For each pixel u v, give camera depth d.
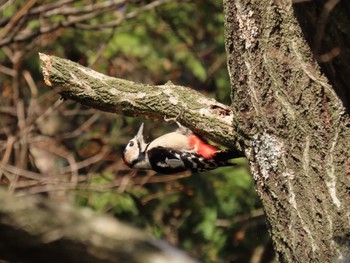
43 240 2.97
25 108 15.88
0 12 16.17
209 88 16.94
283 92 6.59
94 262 2.99
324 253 6.25
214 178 15.70
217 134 7.43
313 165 6.41
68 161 15.54
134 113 7.88
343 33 5.50
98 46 15.84
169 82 7.89
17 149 14.38
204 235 15.34
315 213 6.36
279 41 6.63
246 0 6.79
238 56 6.89
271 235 6.76
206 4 16.47
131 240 3.03
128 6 15.77
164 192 15.45
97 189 14.12
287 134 6.57
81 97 7.85
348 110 6.16
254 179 6.91
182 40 16.61
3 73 16.11
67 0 14.66
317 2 5.48
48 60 7.89
